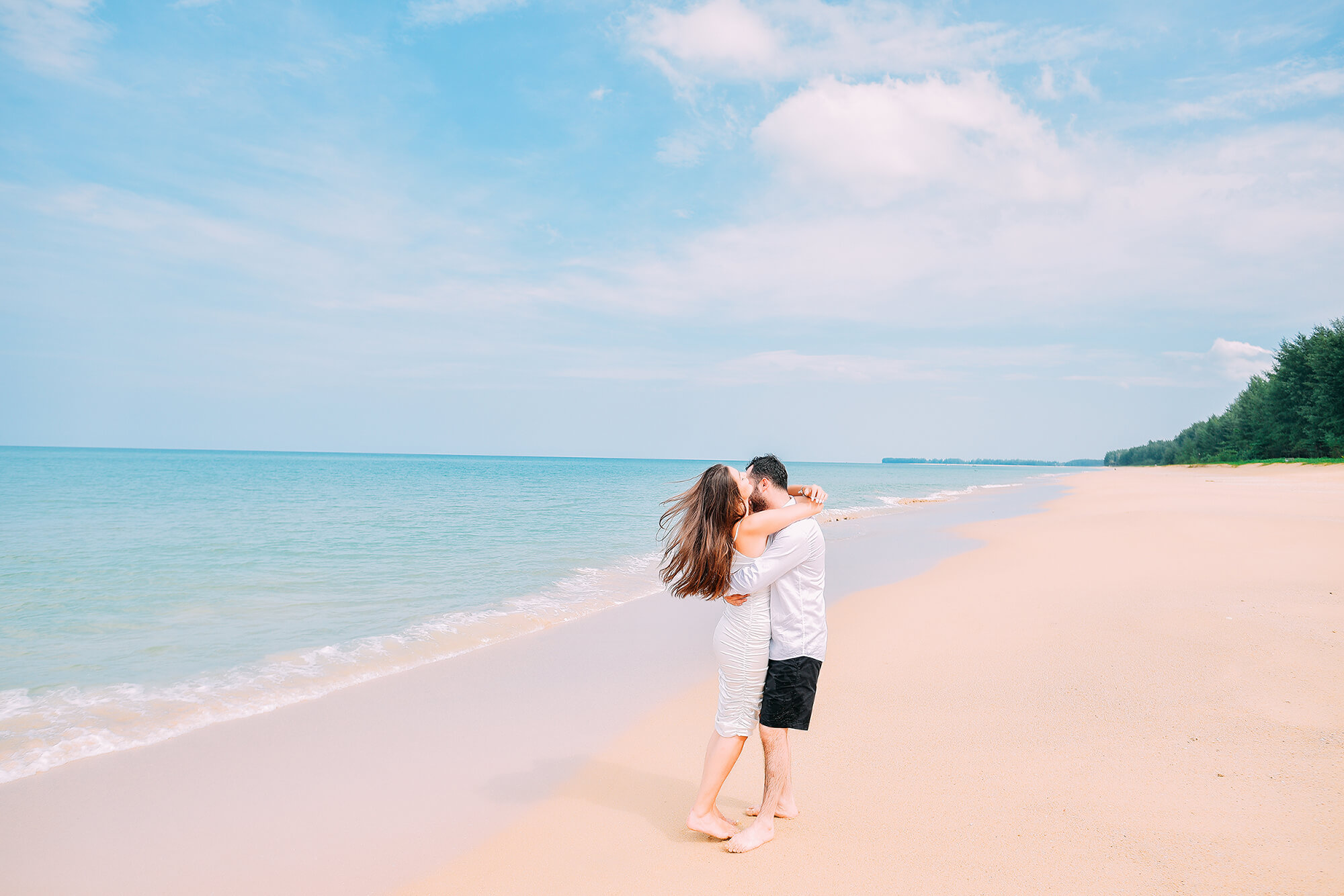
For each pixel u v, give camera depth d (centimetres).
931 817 300
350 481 4297
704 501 289
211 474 5184
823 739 398
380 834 316
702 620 759
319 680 549
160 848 306
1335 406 4869
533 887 268
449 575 1034
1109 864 252
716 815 304
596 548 1345
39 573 1005
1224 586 732
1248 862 245
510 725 452
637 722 457
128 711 480
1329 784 298
